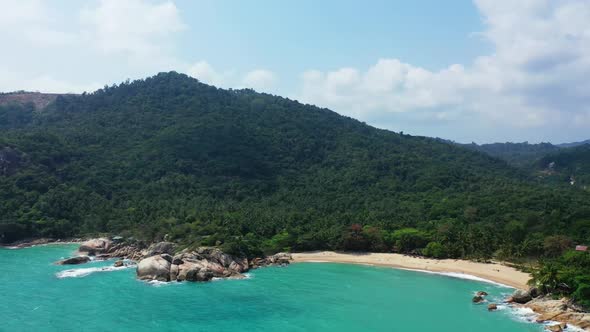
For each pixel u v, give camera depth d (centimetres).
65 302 8862
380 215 16850
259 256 13438
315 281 11119
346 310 8725
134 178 19962
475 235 13562
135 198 18300
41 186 18062
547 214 15425
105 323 7750
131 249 14112
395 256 14062
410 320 8119
